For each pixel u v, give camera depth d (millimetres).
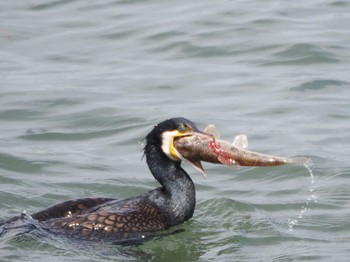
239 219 13234
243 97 18703
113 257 11508
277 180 15031
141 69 20375
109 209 12234
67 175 15156
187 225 12766
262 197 14289
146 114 17891
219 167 15547
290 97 18594
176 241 12266
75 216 11992
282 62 20453
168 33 22016
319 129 17031
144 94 19016
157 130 12727
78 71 20406
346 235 12719
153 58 21016
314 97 18594
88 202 12508
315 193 14359
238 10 23156
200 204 13859
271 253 12047
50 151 16297
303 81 19266
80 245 11594
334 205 13852
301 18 22672
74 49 21688
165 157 12695
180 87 19328
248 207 13695
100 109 18203
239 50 21109
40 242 11570
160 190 12727
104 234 11789
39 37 22391
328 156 15750
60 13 23859
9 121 17922
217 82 19484
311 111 17859
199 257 11891
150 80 19703
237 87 19188
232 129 17078
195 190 13734
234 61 20641
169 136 12578
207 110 18062
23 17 23672
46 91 19141
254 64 20438
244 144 11953
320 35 21531
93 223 11844
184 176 12750
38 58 21281
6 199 13891
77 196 14281
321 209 13703
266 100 18500
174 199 12641
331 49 20828
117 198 13469
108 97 18828
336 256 11914
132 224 12039
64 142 16891
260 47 21156
